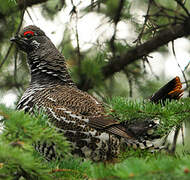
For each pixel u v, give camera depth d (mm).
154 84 12375
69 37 11273
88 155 8266
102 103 8977
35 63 10031
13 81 12594
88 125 8227
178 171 4527
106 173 5082
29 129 5703
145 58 10922
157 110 7051
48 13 12500
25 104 8797
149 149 8688
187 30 10891
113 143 8320
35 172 5906
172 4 12555
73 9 10531
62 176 6285
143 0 12070
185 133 11992
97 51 12000
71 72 11695
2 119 7070
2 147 5059
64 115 8312
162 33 11570
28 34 10266
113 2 12156
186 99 7469
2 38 12625
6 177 5777
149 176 4707
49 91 8984
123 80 12961
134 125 8594
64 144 5957
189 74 12609
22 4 11547
